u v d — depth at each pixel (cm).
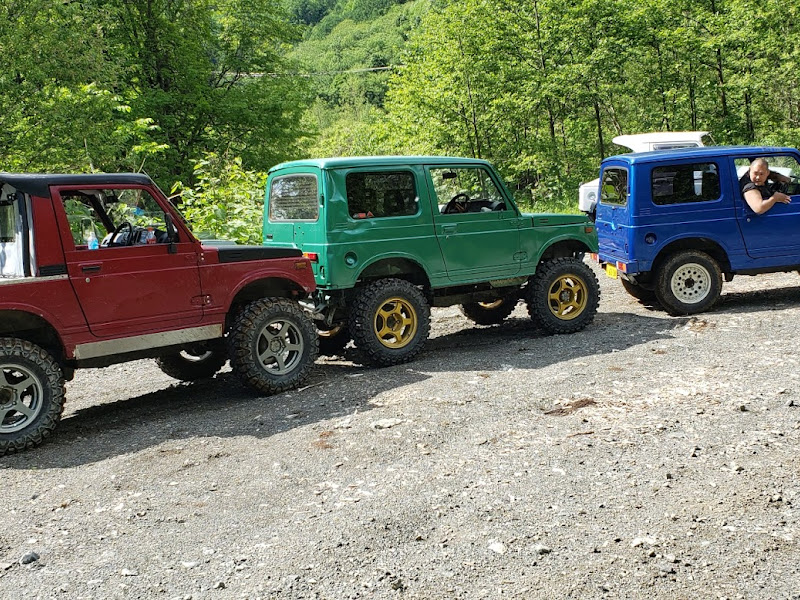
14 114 1664
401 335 729
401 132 3178
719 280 859
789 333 722
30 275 548
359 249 700
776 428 478
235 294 640
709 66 2686
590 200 1747
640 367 641
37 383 543
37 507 436
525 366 677
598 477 425
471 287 789
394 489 428
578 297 820
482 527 376
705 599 304
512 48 2847
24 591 339
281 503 420
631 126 2997
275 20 2930
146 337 591
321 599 320
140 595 331
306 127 3042
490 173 780
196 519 407
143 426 586
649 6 2617
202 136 2752
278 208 764
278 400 631
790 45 2452
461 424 526
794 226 870
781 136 2541
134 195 592
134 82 2528
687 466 432
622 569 329
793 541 345
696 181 860
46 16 1888
